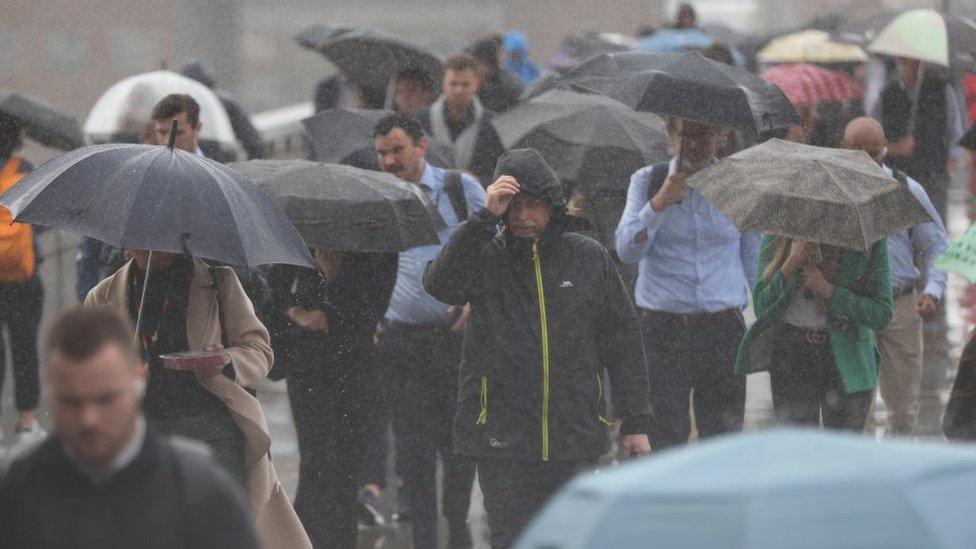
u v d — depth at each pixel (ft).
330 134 97.91
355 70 128.06
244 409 60.34
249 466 61.52
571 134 92.84
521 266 64.44
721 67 82.89
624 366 65.16
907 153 124.26
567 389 63.77
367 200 76.02
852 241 68.18
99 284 61.16
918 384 89.76
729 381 80.59
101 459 34.42
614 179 91.40
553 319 63.87
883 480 25.76
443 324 82.07
